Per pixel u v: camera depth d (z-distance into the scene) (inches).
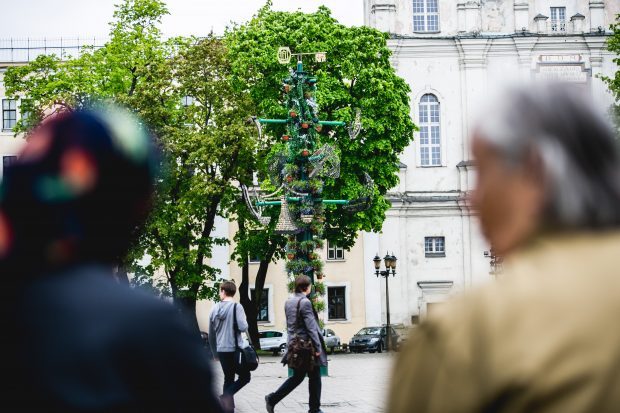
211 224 1818.4
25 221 96.0
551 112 82.0
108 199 97.3
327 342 2012.8
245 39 1763.0
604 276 77.4
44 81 1809.8
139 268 1726.1
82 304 91.6
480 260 2215.8
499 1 2263.8
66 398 87.5
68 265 96.7
